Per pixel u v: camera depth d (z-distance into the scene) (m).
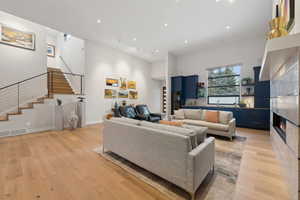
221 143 3.44
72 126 4.88
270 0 3.13
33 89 5.19
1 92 4.54
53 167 2.23
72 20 4.07
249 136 4.04
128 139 2.26
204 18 3.91
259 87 4.81
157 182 1.84
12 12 3.66
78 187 1.74
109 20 4.05
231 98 5.87
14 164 2.32
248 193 1.64
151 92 8.80
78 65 6.01
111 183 1.83
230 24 4.22
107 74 6.40
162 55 7.38
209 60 6.38
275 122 3.15
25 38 5.02
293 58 1.57
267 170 2.16
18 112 4.27
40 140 3.63
